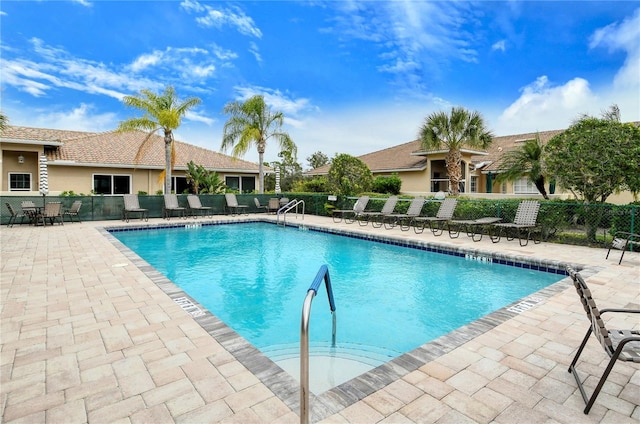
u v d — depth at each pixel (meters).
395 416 2.29
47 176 15.57
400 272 7.44
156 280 5.41
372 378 2.72
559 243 9.05
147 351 3.15
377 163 23.89
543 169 11.79
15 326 3.70
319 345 4.11
